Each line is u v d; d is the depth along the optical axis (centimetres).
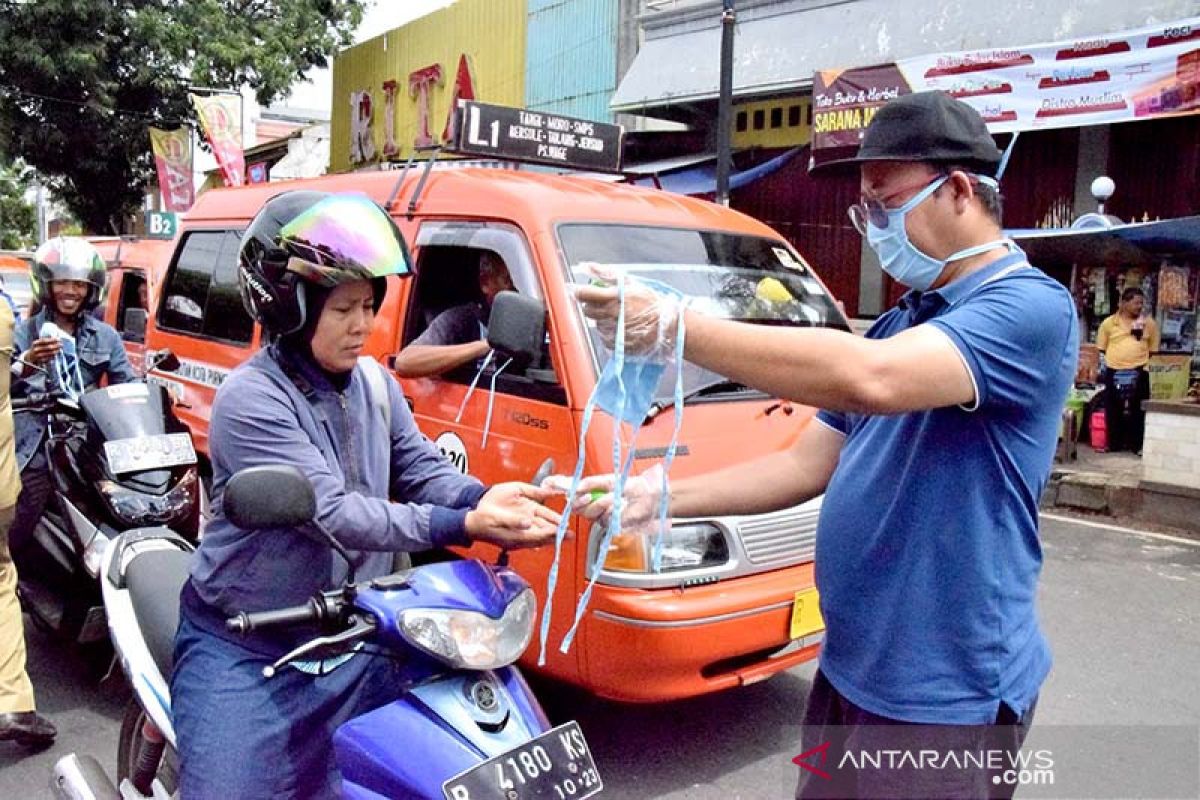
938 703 175
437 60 1672
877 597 181
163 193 1848
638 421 172
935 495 174
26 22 1742
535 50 1463
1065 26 863
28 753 379
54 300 472
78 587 416
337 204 211
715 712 416
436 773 193
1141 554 662
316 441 216
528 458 366
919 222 179
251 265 211
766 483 213
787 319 424
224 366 545
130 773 287
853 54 1016
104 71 1817
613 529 172
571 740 203
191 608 224
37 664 464
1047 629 522
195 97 1719
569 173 536
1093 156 944
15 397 446
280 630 205
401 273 212
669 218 436
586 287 163
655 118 1267
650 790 354
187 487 414
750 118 1195
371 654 213
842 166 213
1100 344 929
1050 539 703
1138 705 425
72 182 2078
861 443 191
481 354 393
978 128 179
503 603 209
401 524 202
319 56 1991
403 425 241
